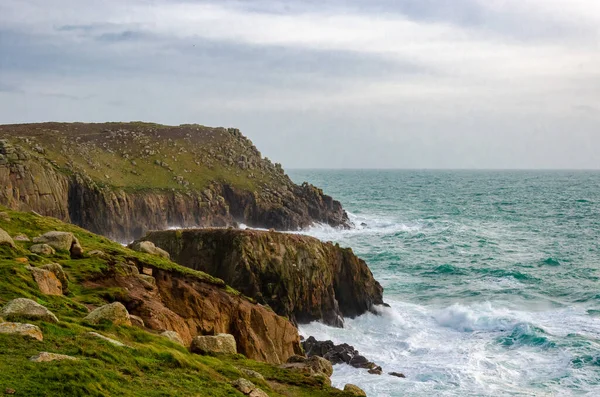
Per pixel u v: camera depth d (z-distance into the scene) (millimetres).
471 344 59531
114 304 32344
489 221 172875
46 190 119312
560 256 111812
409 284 88750
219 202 154375
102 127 190250
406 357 56250
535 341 58688
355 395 32219
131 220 135750
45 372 20969
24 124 182125
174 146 178625
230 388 26469
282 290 67062
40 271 35656
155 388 23562
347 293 73250
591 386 47562
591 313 70438
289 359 41938
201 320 47031
